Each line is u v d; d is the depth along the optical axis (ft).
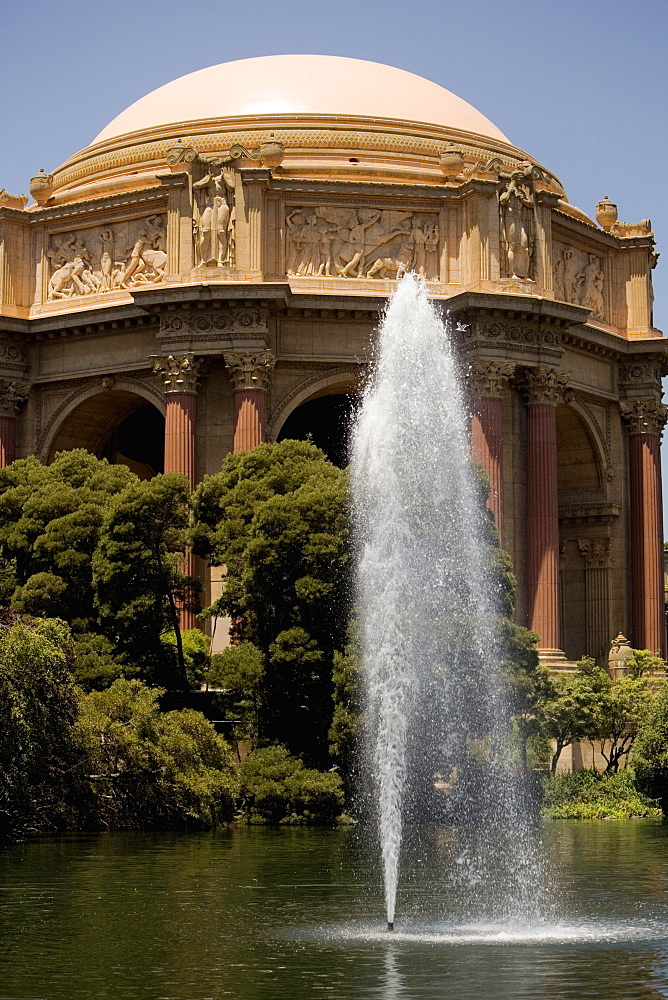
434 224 276.21
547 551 270.46
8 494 232.94
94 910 116.57
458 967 93.97
